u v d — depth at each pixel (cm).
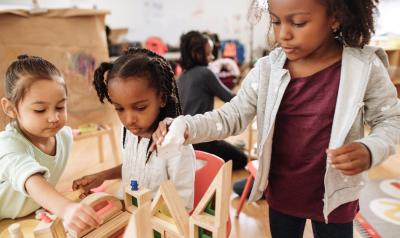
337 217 73
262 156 72
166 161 81
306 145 70
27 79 71
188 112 182
